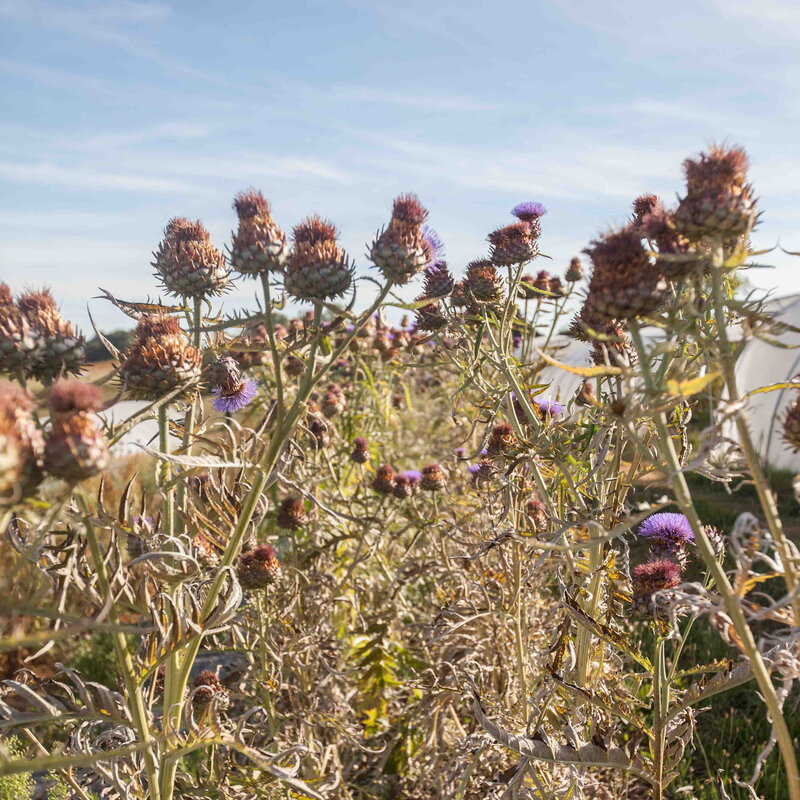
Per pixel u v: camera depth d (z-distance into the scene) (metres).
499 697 0.93
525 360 1.14
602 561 0.77
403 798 1.02
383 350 1.60
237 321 0.64
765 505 0.49
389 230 0.75
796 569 0.49
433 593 1.26
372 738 1.09
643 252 0.53
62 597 0.55
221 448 0.64
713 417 0.49
